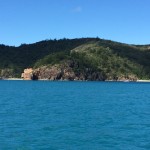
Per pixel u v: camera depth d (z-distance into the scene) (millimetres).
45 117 51281
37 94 120688
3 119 48156
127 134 36719
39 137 34375
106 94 125688
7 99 92188
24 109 64188
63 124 43812
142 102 86562
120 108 68375
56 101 86625
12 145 30578
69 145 30969
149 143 32094
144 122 46531
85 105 74938
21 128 39875
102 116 53500
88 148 29906
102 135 36000
